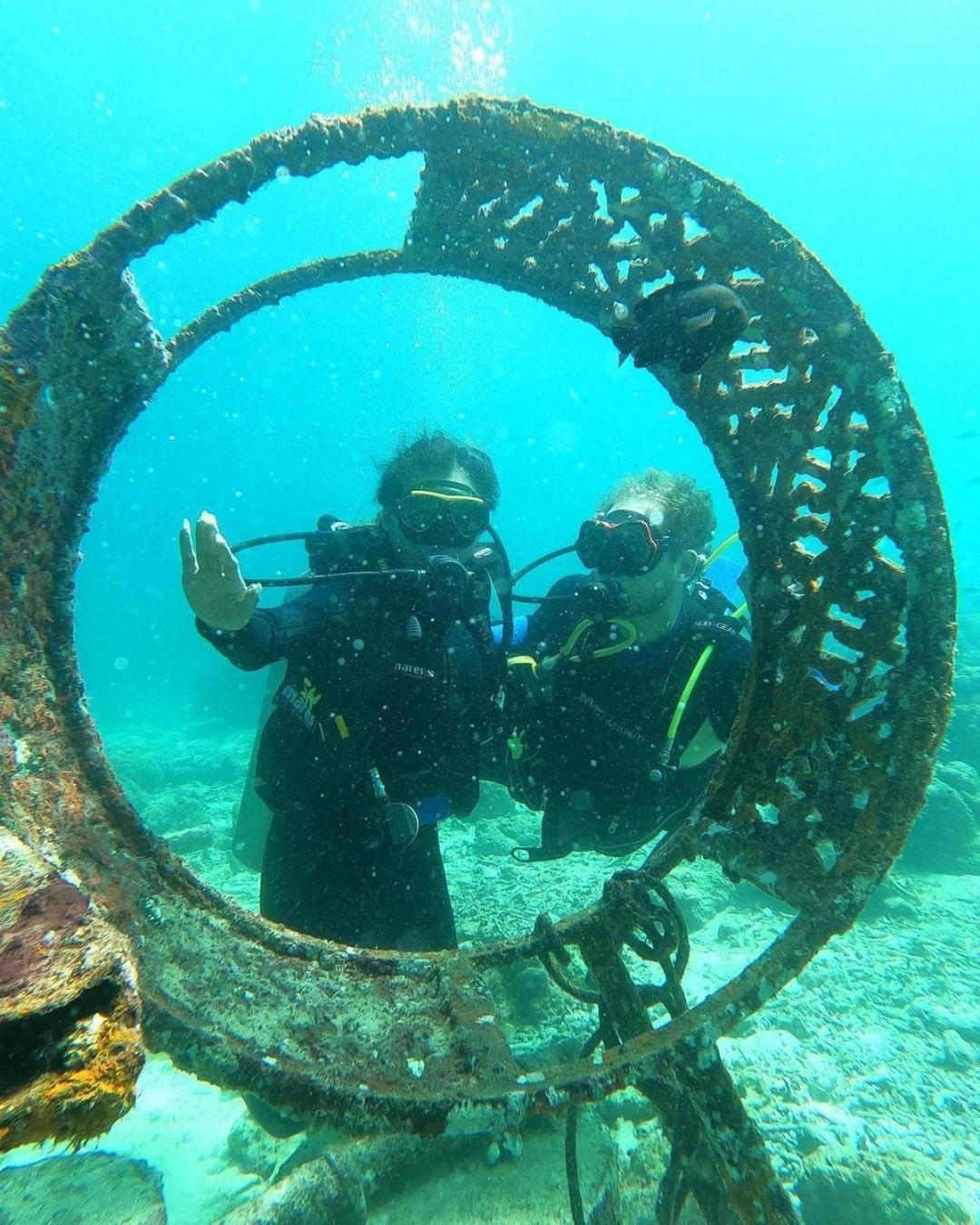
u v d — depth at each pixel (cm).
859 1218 221
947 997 395
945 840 606
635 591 293
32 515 167
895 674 188
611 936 202
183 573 189
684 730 300
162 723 1875
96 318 169
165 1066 347
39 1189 203
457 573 264
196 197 169
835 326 186
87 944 70
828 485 202
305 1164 223
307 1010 177
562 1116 240
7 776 136
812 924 176
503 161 194
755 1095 292
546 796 321
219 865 681
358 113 180
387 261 220
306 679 263
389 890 273
